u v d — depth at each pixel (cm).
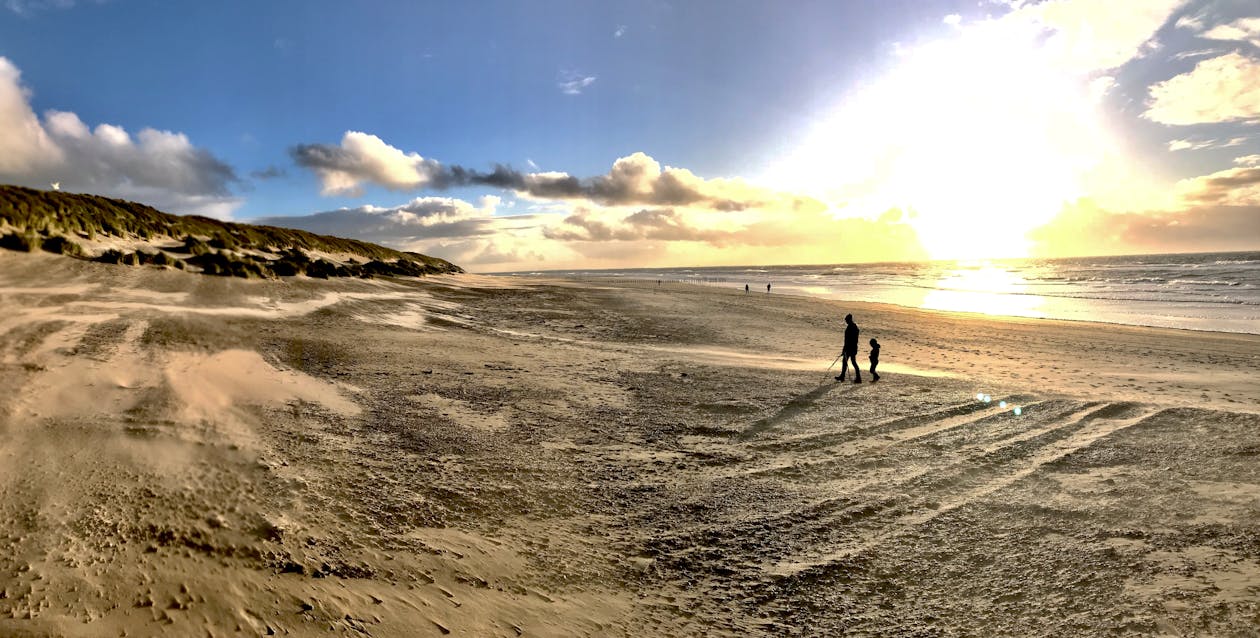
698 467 773
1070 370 1521
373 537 502
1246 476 720
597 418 973
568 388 1170
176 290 1744
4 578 356
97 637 316
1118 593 475
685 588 489
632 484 705
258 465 618
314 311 1842
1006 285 6022
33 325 1074
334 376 1086
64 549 400
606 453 807
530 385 1172
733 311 2992
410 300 2605
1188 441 869
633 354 1636
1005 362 1653
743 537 585
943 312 3103
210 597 372
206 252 2517
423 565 469
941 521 623
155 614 345
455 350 1501
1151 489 689
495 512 595
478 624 399
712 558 542
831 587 498
